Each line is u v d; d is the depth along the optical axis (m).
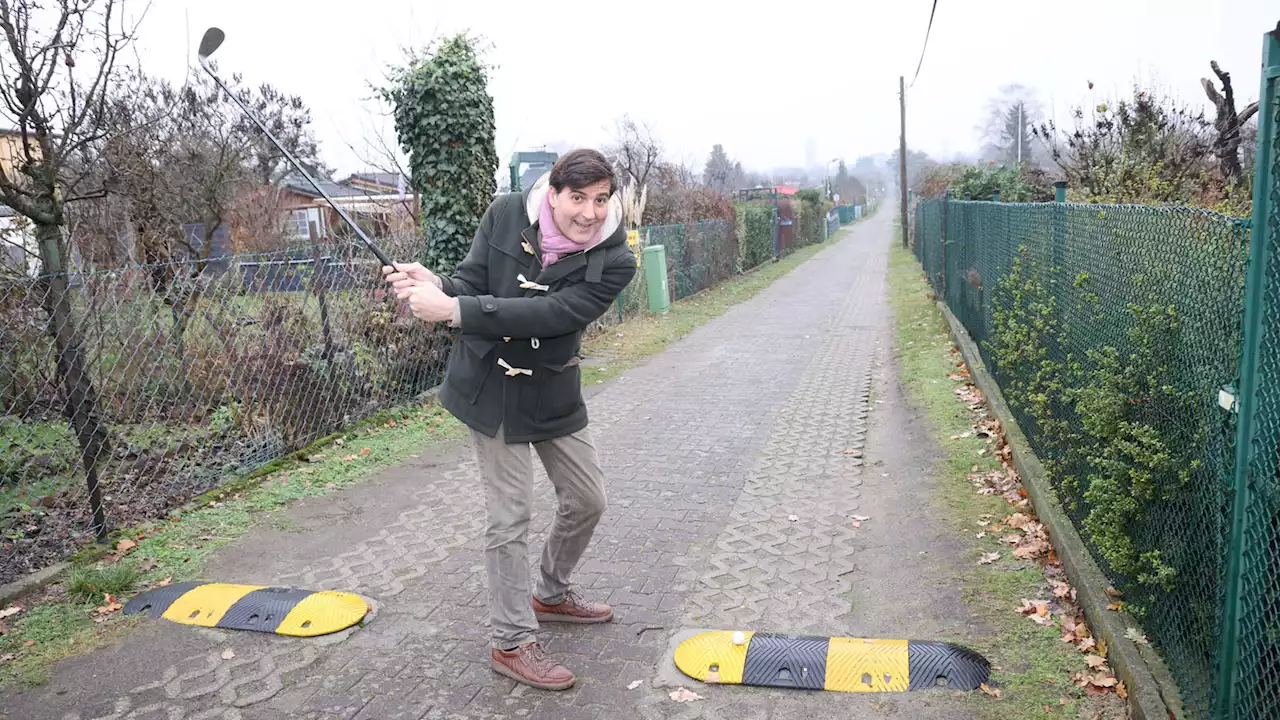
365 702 2.99
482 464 3.00
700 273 18.30
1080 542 3.72
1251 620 2.25
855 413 7.02
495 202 3.01
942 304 12.91
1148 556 2.79
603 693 3.00
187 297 5.66
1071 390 3.89
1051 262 4.98
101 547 4.34
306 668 3.22
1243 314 2.26
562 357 2.96
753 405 7.51
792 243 34.06
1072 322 4.37
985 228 8.09
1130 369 3.19
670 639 3.37
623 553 4.24
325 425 6.38
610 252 2.89
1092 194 9.58
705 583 3.87
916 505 4.73
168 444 5.48
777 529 4.51
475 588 3.89
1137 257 3.33
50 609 3.73
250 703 3.00
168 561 4.25
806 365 9.43
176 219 10.16
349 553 4.33
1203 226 2.65
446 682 3.10
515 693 3.01
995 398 6.43
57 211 5.73
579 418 3.09
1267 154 2.15
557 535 3.31
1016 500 4.63
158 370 5.58
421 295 2.71
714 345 11.11
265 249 15.53
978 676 2.96
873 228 60.97
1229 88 8.95
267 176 16.69
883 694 2.91
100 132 6.28
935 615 3.46
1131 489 3.02
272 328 6.02
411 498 5.15
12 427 4.95
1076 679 2.91
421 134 8.04
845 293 17.36
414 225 9.63
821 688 2.96
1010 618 3.38
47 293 4.45
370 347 7.04
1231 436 2.37
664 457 5.95
